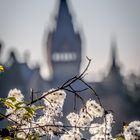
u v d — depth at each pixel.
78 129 8.62
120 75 192.00
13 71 188.38
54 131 8.40
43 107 8.05
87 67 8.09
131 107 174.25
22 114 8.15
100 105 8.36
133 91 178.25
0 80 183.75
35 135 8.03
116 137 8.42
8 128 7.77
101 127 8.55
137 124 7.84
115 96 179.25
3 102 7.93
